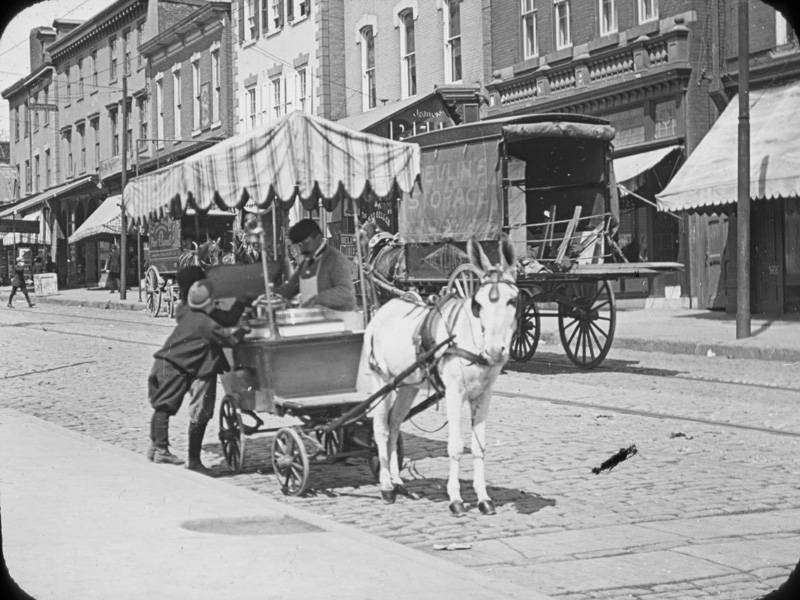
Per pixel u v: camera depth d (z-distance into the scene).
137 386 16.30
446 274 18.12
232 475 9.83
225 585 5.83
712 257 25.00
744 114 19.48
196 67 49.50
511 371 17.28
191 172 10.49
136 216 11.71
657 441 10.80
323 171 9.80
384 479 8.59
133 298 43.19
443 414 12.86
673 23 24.97
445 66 33.59
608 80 27.03
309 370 9.31
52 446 10.47
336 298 9.68
